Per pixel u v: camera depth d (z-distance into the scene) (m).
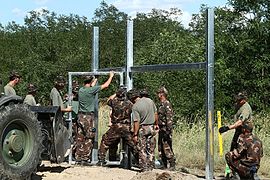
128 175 10.40
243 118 9.80
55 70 23.59
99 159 11.49
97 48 12.24
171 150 11.31
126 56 11.66
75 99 12.07
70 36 27.41
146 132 10.71
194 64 10.23
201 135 14.38
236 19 21.81
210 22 9.94
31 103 11.30
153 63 20.91
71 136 11.46
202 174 10.96
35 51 25.97
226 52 21.34
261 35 20.94
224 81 20.89
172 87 18.86
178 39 21.05
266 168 11.54
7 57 26.56
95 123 11.80
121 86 11.63
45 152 10.25
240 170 9.70
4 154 8.94
